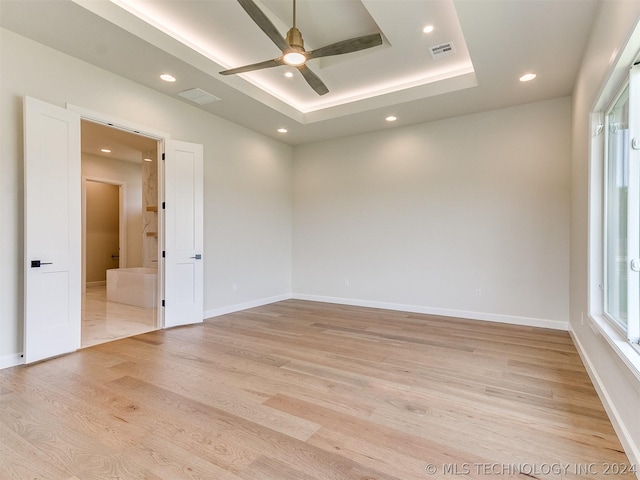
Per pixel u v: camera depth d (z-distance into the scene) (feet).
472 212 15.97
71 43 10.25
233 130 17.29
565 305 14.03
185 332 13.60
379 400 7.95
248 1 7.03
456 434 6.57
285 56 8.52
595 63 8.64
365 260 18.94
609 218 8.66
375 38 7.75
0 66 9.50
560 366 10.02
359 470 5.54
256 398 8.02
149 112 13.29
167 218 14.05
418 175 17.33
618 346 6.34
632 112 6.55
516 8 8.60
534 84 12.78
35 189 9.84
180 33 11.20
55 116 10.34
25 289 9.69
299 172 21.31
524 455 5.93
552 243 14.30
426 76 14.06
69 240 10.82
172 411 7.38
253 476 5.38
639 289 6.47
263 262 19.35
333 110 16.44
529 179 14.73
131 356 10.79
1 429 6.63
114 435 6.46
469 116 15.98
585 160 10.02
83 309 17.93
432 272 16.98
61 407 7.50
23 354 10.00
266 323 15.10
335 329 14.11
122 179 25.77
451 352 11.28
